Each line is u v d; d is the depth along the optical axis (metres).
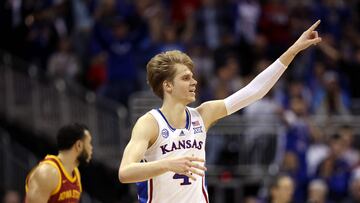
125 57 24.17
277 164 21.47
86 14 25.98
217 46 25.73
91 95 22.73
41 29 25.61
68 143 12.91
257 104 22.27
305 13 28.00
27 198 12.74
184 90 9.00
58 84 23.30
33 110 23.84
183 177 8.96
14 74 24.27
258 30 27.08
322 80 25.02
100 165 22.59
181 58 9.09
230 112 9.50
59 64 25.02
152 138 8.91
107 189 22.44
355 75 26.53
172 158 8.09
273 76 9.46
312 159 21.78
